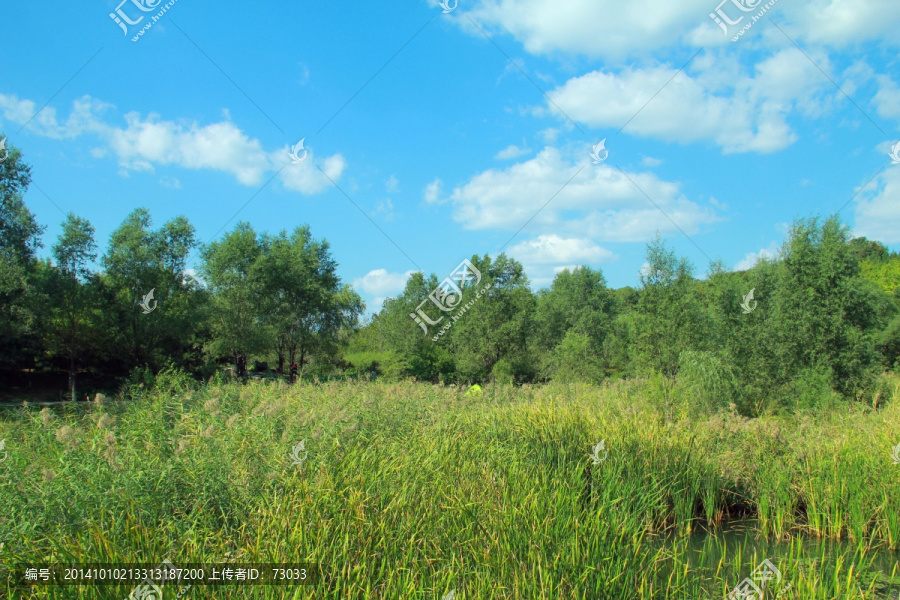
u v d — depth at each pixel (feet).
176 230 90.53
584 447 27.91
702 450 29.68
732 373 46.06
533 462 25.64
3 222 78.43
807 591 16.72
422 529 17.52
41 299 79.82
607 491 22.71
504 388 51.44
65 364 95.61
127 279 87.30
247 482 18.17
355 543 16.05
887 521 24.00
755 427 32.12
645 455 27.94
